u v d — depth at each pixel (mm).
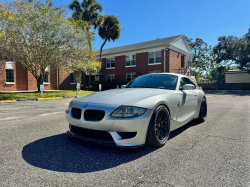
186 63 27453
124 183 1785
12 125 4352
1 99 11133
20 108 7691
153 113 2652
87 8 23172
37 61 14461
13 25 12625
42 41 13750
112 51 28734
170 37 26375
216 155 2514
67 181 1817
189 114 3934
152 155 2518
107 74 28656
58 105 8844
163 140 2869
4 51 13055
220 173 1998
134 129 2426
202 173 1999
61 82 24672
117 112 2439
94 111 2564
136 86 3844
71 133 2928
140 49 24359
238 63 29453
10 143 2986
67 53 14609
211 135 3529
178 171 2047
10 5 12766
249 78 29516
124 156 2477
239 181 1824
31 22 13031
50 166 2154
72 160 2330
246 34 28641
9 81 19656
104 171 2043
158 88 3605
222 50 30859
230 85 29516
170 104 3035
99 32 24375
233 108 7734
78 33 14914
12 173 1975
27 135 3465
